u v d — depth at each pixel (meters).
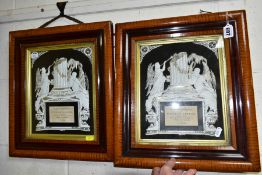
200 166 0.67
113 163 0.76
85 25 0.79
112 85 0.76
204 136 0.70
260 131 0.69
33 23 0.90
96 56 0.78
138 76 0.75
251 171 0.64
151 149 0.72
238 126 0.66
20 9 0.92
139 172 0.77
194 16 0.71
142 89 0.75
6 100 0.91
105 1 0.83
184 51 0.73
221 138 0.68
